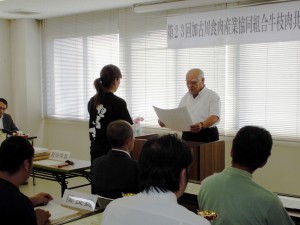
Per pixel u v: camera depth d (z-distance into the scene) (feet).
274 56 14.76
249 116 15.55
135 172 7.55
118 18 18.89
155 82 17.94
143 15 17.98
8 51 22.12
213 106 12.62
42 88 22.54
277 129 14.93
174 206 3.71
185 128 11.23
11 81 22.33
